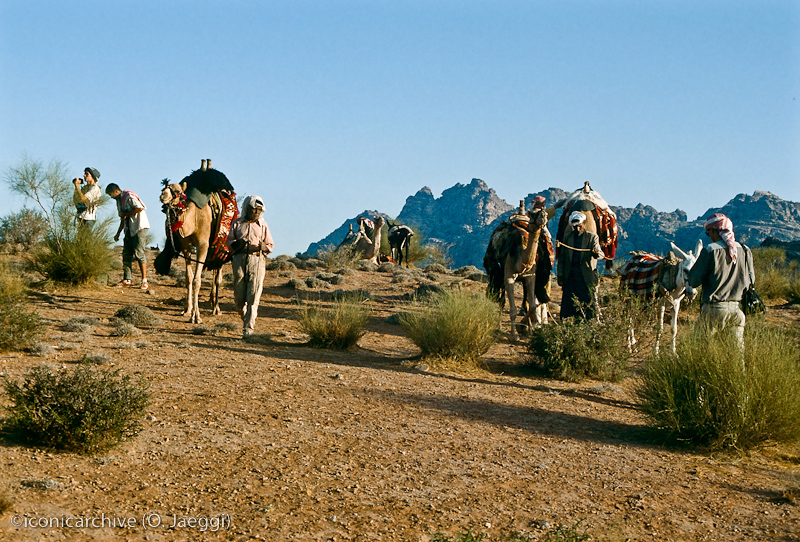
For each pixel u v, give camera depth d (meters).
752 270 9.67
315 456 6.76
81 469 5.95
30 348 10.16
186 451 6.61
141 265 18.61
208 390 8.88
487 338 12.27
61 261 17.25
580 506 5.96
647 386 8.73
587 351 11.53
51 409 6.32
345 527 5.25
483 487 6.27
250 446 6.90
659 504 6.11
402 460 6.83
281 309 17.41
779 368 8.01
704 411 7.82
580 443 7.84
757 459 7.55
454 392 9.84
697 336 8.82
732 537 5.49
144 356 10.65
